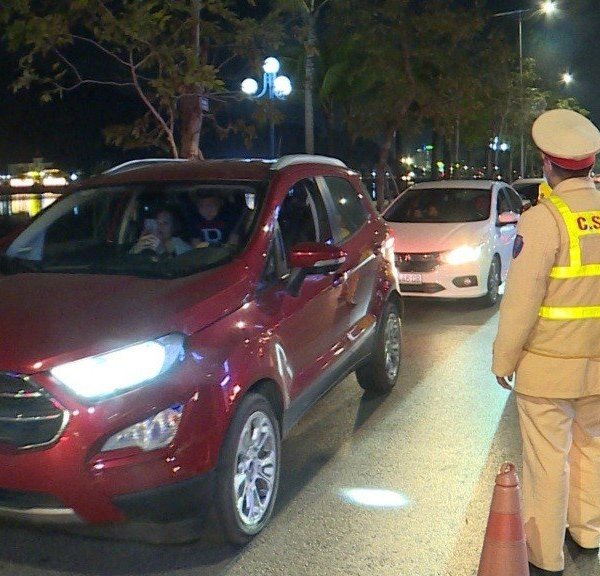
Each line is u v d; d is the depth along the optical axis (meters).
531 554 3.99
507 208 12.38
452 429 6.18
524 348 3.79
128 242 5.35
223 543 4.29
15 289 4.44
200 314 4.12
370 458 5.60
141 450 3.74
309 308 5.11
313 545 4.36
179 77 10.33
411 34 20.02
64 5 10.41
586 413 4.01
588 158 3.67
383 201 21.53
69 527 3.81
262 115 11.87
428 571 4.09
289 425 4.92
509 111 35.38
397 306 7.14
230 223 5.05
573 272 3.62
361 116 21.05
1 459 3.70
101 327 3.89
